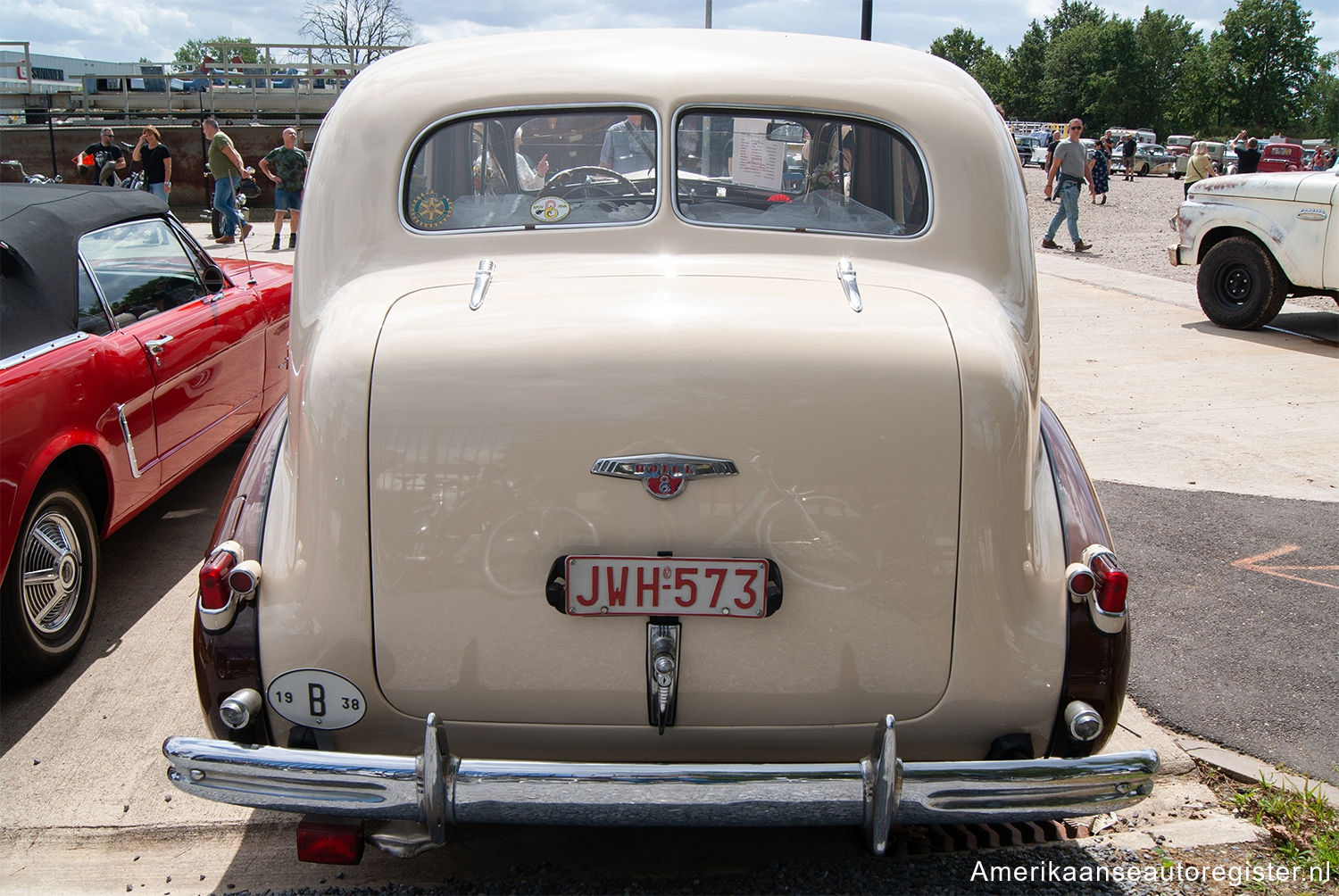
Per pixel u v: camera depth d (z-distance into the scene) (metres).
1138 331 9.44
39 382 3.53
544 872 2.75
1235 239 9.29
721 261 2.57
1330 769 3.21
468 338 2.18
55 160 22.31
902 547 2.19
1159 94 120.81
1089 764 2.21
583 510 2.16
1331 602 4.29
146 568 4.56
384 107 2.71
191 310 4.71
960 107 2.71
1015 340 2.37
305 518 2.25
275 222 13.95
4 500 3.29
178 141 22.02
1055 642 2.32
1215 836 2.92
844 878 2.71
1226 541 4.91
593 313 2.22
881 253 2.64
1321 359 8.45
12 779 3.13
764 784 2.13
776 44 2.88
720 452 2.14
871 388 2.15
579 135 2.69
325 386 2.21
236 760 2.18
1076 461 2.70
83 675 3.72
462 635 2.22
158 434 4.30
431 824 2.15
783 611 2.20
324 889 2.69
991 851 2.85
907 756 2.34
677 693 2.25
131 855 2.83
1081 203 24.84
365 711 2.29
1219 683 3.68
